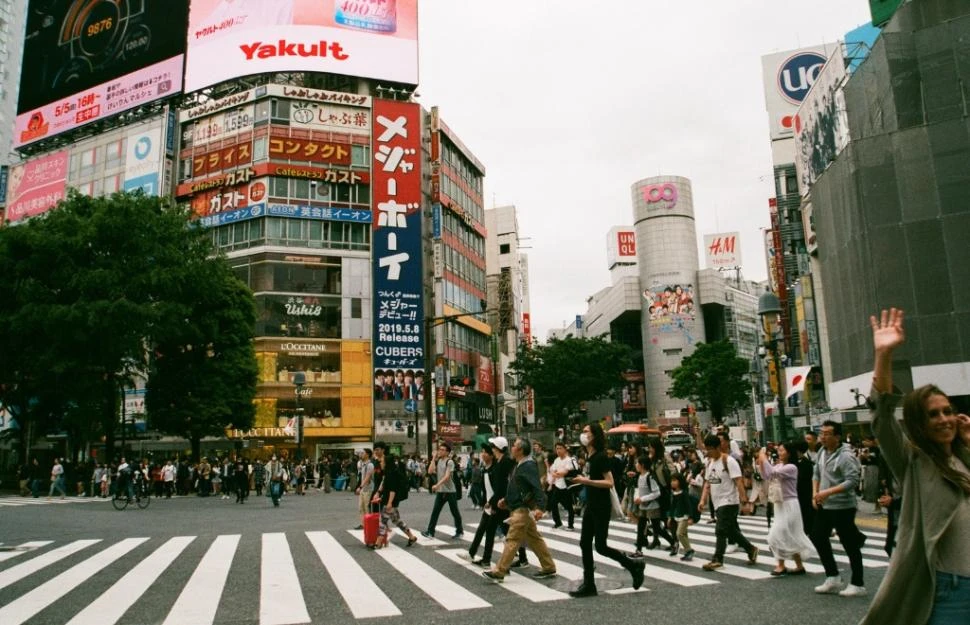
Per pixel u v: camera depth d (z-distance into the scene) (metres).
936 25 24.78
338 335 41.88
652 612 6.17
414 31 45.91
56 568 9.48
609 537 12.27
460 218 51.91
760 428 32.47
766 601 6.56
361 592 7.46
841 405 28.44
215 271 30.42
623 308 100.44
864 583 7.42
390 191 44.25
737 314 101.88
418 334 43.12
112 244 27.36
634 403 100.81
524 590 7.38
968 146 23.55
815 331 40.25
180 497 28.86
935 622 2.84
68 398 28.81
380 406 41.59
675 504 9.55
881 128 26.33
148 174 44.16
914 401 3.07
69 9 48.16
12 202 49.47
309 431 39.94
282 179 42.44
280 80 45.34
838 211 28.64
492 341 54.47
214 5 44.34
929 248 23.83
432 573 8.62
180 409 32.00
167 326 27.55
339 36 43.75
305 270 41.97
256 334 40.34
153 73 44.12
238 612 6.59
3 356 28.05
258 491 30.81
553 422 63.66
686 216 99.69
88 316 24.88
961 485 2.91
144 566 9.53
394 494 11.18
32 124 48.28
